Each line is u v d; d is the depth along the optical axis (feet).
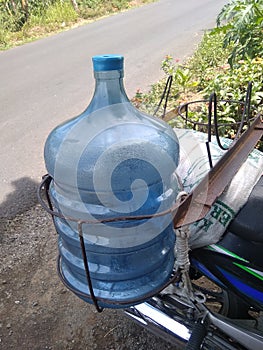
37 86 19.81
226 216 4.45
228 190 4.47
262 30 11.59
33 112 16.25
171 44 25.53
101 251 3.68
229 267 4.61
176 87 14.82
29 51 28.68
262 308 4.68
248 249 4.48
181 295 4.53
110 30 33.32
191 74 16.65
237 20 11.70
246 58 12.48
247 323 4.96
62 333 6.36
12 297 7.11
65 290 7.17
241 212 4.49
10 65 24.89
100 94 3.59
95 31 33.73
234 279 4.68
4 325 6.57
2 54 28.71
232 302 5.03
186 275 4.31
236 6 11.64
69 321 6.55
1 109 16.97
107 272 3.79
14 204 9.99
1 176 11.39
